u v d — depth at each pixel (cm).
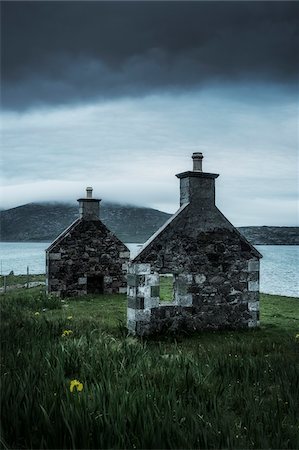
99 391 596
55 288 2336
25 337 1064
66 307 1944
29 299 1994
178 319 1422
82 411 525
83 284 2406
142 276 1366
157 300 1388
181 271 1434
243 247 1524
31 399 556
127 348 931
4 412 538
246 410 625
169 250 1414
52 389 627
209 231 1482
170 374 751
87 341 997
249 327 1515
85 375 739
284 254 11475
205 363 912
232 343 1197
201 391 693
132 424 525
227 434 524
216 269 1483
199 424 545
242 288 1516
